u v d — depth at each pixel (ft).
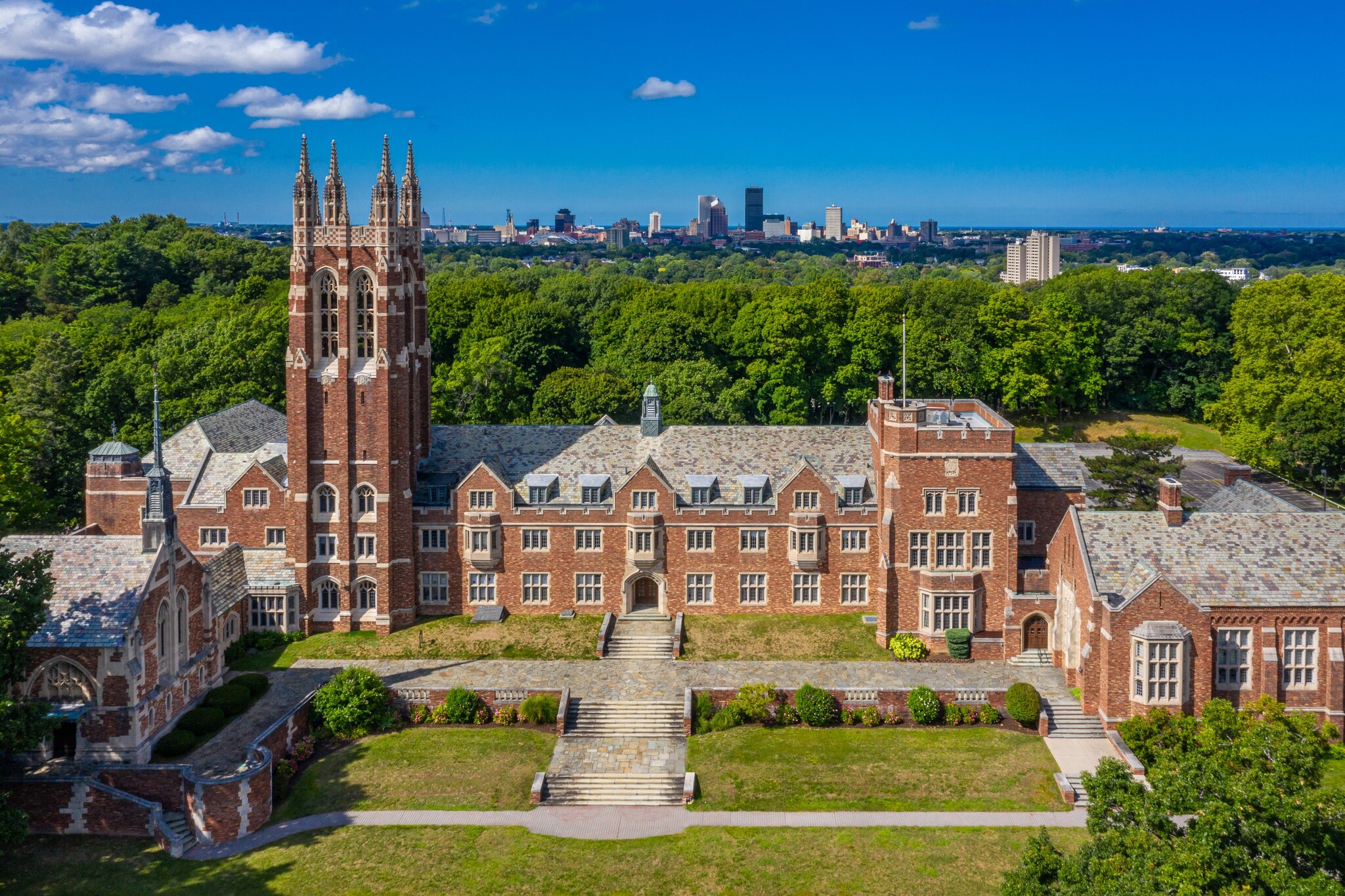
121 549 223.10
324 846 198.49
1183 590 230.48
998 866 189.67
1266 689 226.58
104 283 643.86
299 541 282.36
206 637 246.06
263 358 410.72
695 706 242.58
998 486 272.31
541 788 216.13
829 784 217.36
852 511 286.66
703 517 287.48
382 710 241.35
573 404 428.97
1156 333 540.52
